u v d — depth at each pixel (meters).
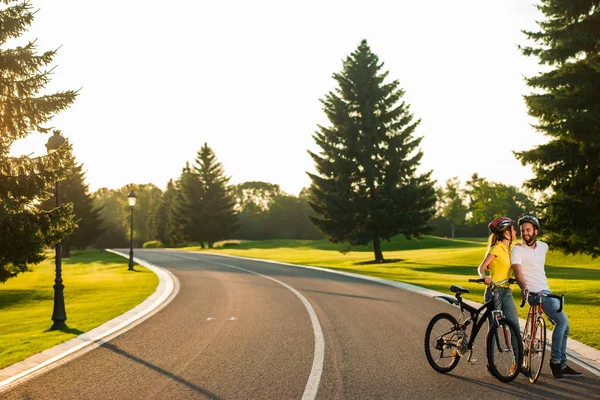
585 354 9.08
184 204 98.44
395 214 43.88
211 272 31.45
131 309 15.59
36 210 16.17
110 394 6.86
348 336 10.76
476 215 88.88
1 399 6.70
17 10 15.38
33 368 8.35
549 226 19.44
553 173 19.86
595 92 17.98
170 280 26.14
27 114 15.21
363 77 46.88
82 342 10.47
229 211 99.31
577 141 18.45
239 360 8.70
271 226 138.88
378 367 8.19
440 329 8.10
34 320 16.08
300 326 12.02
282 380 7.46
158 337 10.83
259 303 16.45
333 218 46.56
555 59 18.75
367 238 44.09
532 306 7.70
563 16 18.77
